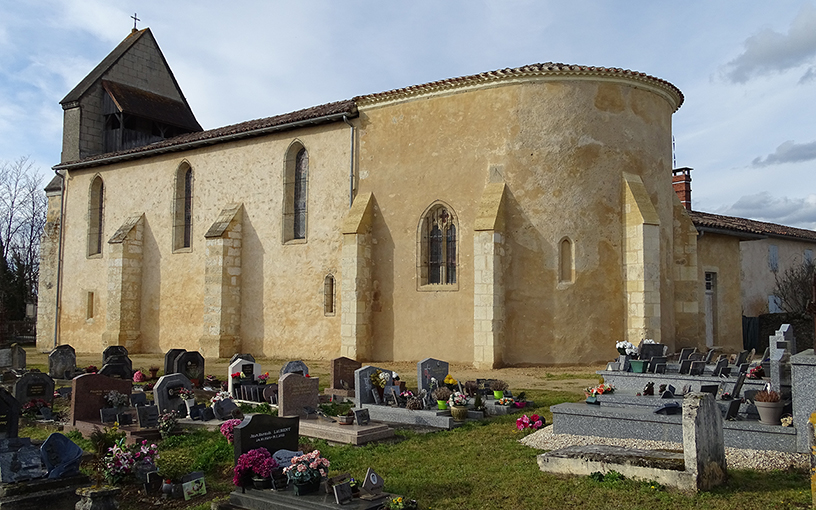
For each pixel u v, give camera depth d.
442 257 21.97
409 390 14.42
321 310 24.27
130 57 35.28
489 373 18.84
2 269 45.09
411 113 22.70
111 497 7.41
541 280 20.41
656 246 20.39
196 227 28.00
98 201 32.34
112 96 33.22
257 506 7.35
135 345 29.08
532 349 20.27
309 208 24.80
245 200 26.58
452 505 7.26
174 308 28.41
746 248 30.61
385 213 22.89
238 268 26.25
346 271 22.52
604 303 20.44
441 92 22.12
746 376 12.53
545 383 16.78
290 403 11.77
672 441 9.27
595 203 20.61
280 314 25.23
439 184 21.97
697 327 22.97
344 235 22.62
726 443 8.84
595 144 20.77
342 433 10.41
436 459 9.24
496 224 20.06
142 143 34.66
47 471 7.50
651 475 7.51
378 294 22.78
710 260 25.97
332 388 15.48
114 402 12.10
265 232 25.89
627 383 13.85
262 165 26.23
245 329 26.03
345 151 24.02
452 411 11.89
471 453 9.52
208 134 28.02
